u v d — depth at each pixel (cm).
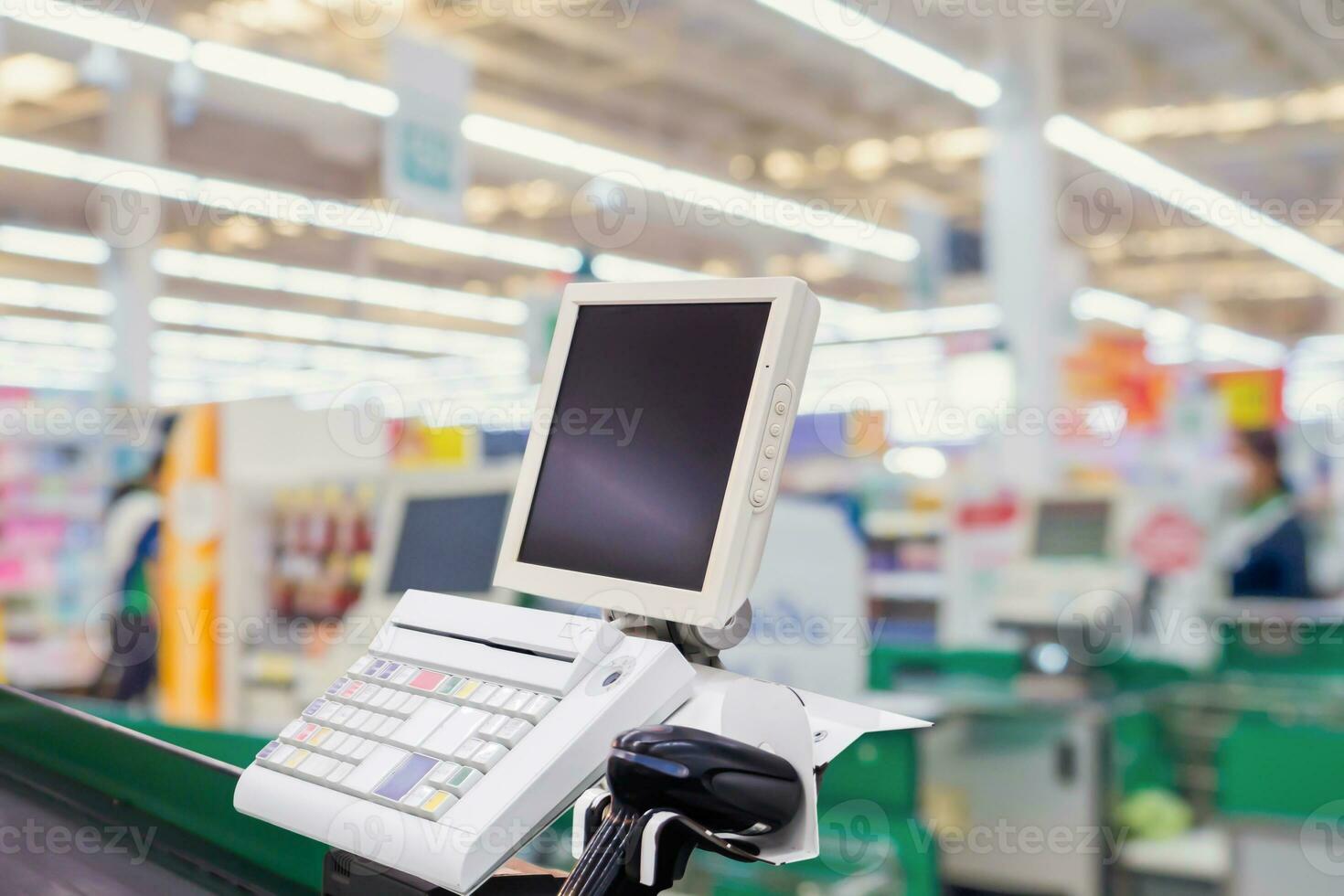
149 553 393
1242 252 1080
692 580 73
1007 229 666
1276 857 264
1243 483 402
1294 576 362
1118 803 304
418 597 88
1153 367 507
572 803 67
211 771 103
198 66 716
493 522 247
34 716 133
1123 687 343
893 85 859
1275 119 861
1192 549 375
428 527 261
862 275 1123
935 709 310
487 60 815
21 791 122
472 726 71
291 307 1227
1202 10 707
